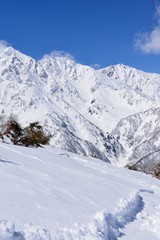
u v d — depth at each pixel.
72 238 6.64
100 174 18.19
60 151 29.11
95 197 10.67
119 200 11.23
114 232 8.24
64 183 11.73
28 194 8.52
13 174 10.60
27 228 6.22
